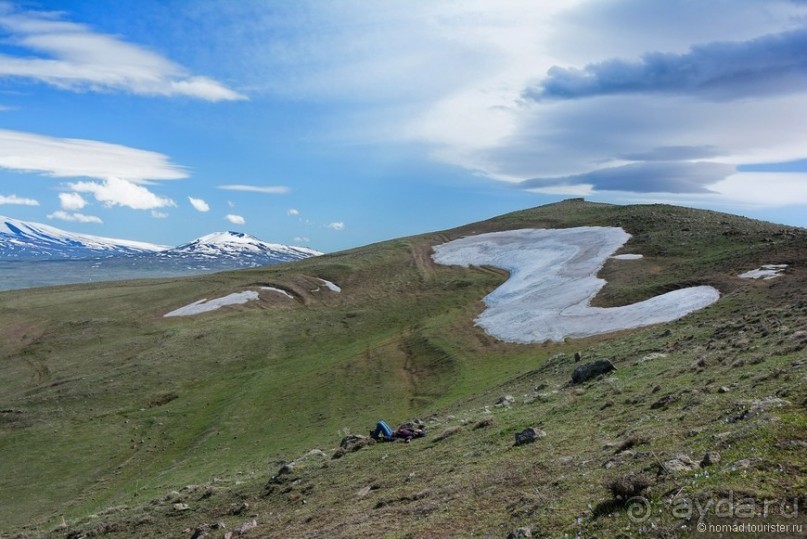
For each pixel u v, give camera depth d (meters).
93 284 128.00
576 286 83.44
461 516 16.56
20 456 51.38
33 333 89.94
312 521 21.17
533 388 38.47
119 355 79.94
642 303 64.75
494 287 103.06
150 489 40.22
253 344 85.69
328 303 107.94
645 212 127.88
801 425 13.52
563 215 150.38
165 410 62.16
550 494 15.76
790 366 20.22
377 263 132.12
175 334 87.06
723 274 64.56
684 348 34.19
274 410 57.53
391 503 20.03
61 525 32.84
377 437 31.67
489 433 25.70
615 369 32.78
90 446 53.31
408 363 67.12
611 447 17.97
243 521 24.39
